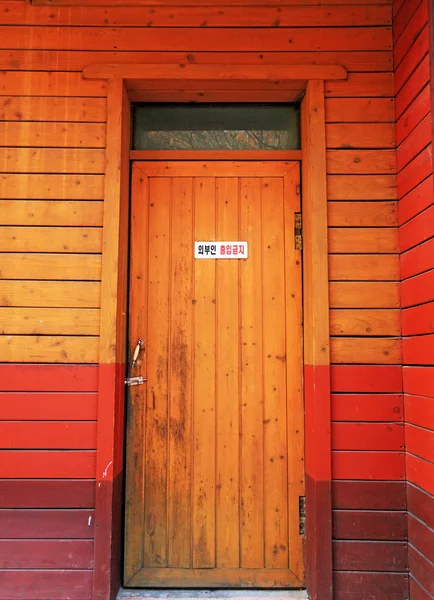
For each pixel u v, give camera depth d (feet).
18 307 7.83
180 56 8.23
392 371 7.72
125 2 8.30
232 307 8.45
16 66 8.23
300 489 8.14
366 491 7.54
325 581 7.37
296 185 8.59
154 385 8.32
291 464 8.19
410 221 7.48
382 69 8.23
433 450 6.65
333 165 8.06
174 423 8.27
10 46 8.27
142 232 8.54
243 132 8.87
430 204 6.79
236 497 8.16
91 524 7.51
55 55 8.26
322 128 8.07
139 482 8.16
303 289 8.38
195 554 8.07
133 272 8.47
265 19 8.31
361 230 7.95
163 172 8.61
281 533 8.09
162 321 8.43
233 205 8.59
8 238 7.94
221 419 8.28
